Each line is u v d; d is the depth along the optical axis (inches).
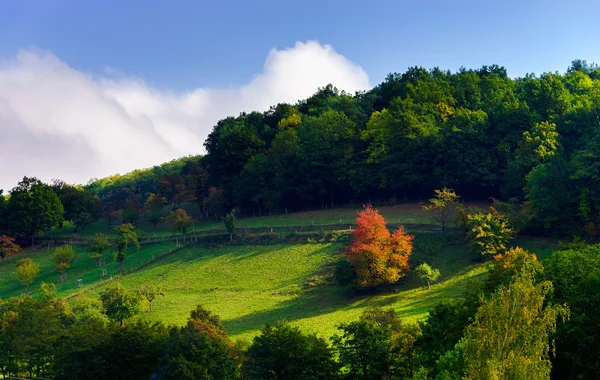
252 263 3873.0
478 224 3282.5
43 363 2502.5
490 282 1841.8
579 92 4990.2
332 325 2689.5
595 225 3235.7
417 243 3607.3
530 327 1071.6
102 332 2429.9
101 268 4333.2
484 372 1037.8
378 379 1867.6
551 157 3612.2
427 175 4667.8
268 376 1923.0
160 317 3154.5
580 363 1448.1
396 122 4803.2
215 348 2105.1
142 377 2220.7
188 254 4259.4
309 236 4089.6
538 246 3287.4
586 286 1574.8
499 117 4581.7
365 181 4921.3
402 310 2765.7
